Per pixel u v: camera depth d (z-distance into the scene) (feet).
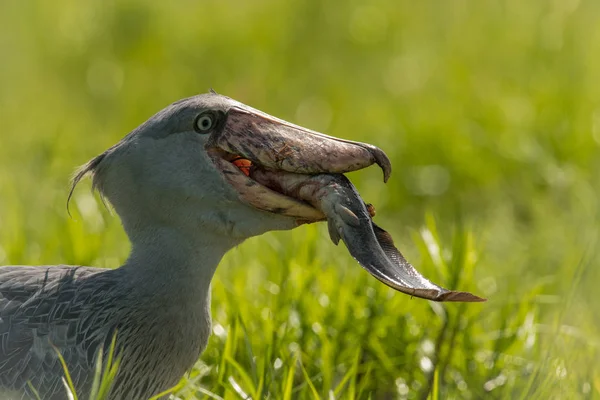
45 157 51.08
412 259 41.34
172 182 27.76
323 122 59.16
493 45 64.90
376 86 64.23
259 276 38.45
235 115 27.61
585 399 30.17
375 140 54.49
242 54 70.44
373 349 33.76
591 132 52.08
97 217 40.86
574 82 57.21
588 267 37.29
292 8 74.49
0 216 43.01
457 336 33.76
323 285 35.70
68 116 62.49
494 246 43.75
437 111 56.29
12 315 27.71
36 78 68.54
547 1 68.95
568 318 35.73
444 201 50.60
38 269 29.14
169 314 28.27
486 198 50.26
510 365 33.40
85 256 37.40
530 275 40.98
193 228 27.96
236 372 31.76
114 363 27.37
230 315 33.96
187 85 66.13
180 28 73.31
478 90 57.72
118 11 73.97
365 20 73.00
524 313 34.68
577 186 48.24
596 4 66.39
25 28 73.97
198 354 29.14
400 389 32.96
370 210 26.84
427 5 74.43
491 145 52.26
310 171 26.76
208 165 27.55
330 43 71.20
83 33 72.79
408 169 51.93
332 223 26.27
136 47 71.51
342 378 32.89
